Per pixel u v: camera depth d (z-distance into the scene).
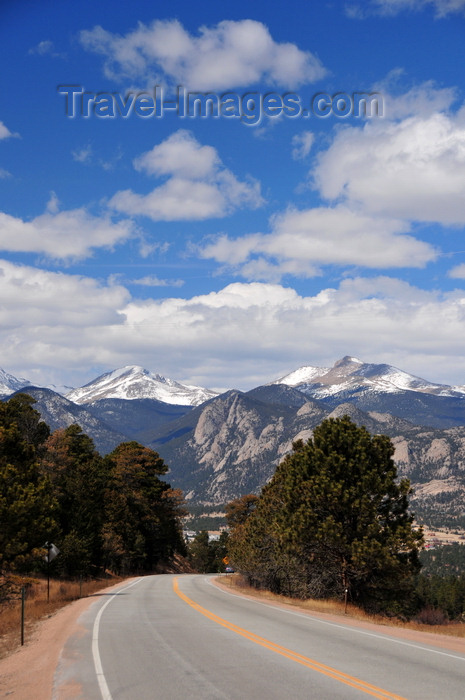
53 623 23.02
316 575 37.94
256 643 16.23
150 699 10.20
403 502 35.72
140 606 28.25
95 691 10.95
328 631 19.38
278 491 47.72
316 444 37.44
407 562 34.12
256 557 47.56
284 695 10.30
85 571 56.16
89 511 63.44
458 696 10.26
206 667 12.86
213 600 32.50
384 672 12.33
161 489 93.88
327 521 34.00
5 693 11.84
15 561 36.59
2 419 48.91
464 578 139.75
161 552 95.44
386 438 36.47
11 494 36.22
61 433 69.62
